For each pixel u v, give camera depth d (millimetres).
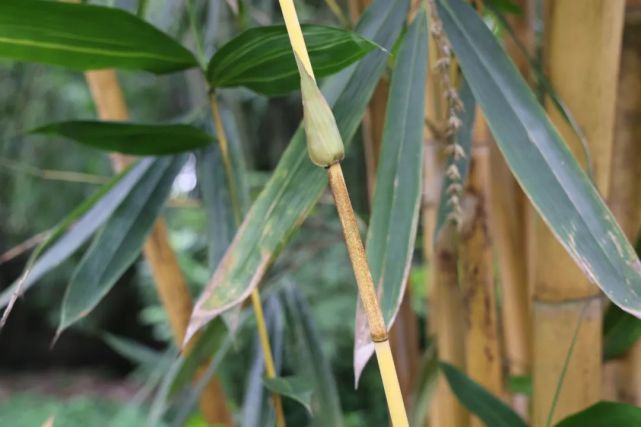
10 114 1629
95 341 3766
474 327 535
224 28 868
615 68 442
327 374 588
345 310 1818
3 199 2070
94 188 2127
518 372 635
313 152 330
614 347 514
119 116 642
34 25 406
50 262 545
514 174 389
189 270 1687
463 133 459
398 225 388
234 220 518
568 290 467
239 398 1547
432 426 638
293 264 746
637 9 498
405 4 435
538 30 633
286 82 451
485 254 525
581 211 383
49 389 3400
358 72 430
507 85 407
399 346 664
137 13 492
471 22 419
